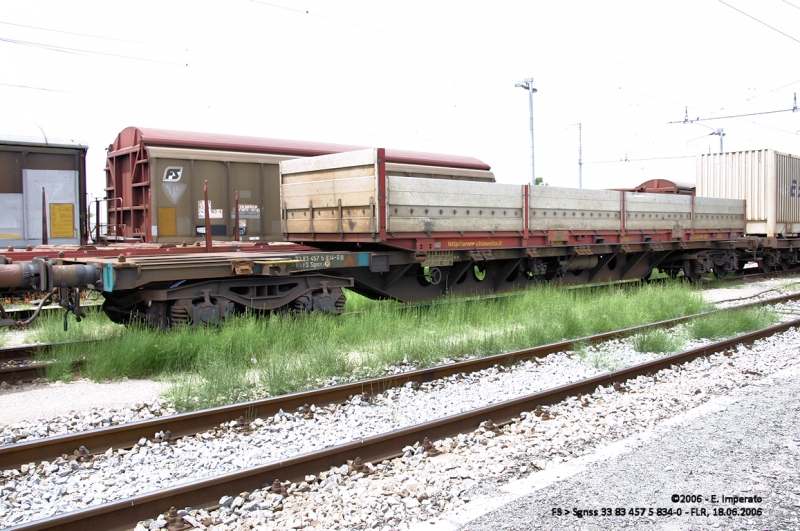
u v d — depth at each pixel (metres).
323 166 11.44
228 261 9.26
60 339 9.71
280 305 10.08
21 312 11.78
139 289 9.32
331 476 4.72
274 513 4.23
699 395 7.05
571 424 6.11
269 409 6.25
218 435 5.68
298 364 7.71
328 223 11.39
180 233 14.34
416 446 5.36
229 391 6.81
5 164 15.56
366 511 4.20
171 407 6.42
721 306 14.32
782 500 4.39
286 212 12.55
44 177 16.17
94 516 3.89
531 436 5.75
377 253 10.91
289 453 5.23
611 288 15.18
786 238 23.34
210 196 14.81
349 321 10.08
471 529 3.99
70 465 4.93
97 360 7.85
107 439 5.36
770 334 10.59
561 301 12.34
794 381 7.59
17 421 6.12
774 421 6.05
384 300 12.96
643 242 16.41
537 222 13.38
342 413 6.30
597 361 8.45
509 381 7.56
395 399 6.83
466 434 5.79
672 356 8.49
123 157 15.38
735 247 20.39
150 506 4.09
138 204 14.69
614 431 5.89
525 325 10.31
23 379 7.68
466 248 12.03
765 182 22.09
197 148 14.73
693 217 18.30
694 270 19.27
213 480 4.33
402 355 8.52
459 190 11.75
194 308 9.12
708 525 4.05
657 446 5.44
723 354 9.17
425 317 11.07
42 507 4.24
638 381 7.67
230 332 8.61
